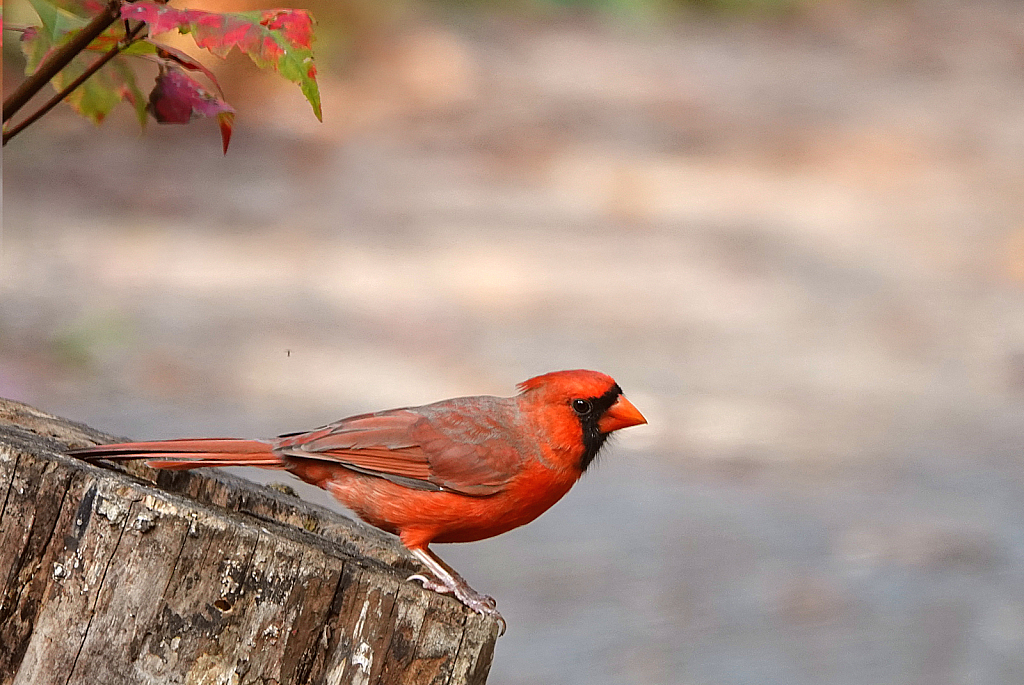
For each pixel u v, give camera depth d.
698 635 9.24
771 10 37.91
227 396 12.59
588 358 14.96
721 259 19.48
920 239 21.03
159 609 3.78
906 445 13.15
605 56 32.06
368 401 12.99
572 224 20.69
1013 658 8.91
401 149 24.08
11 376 12.24
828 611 9.48
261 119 23.97
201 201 19.73
